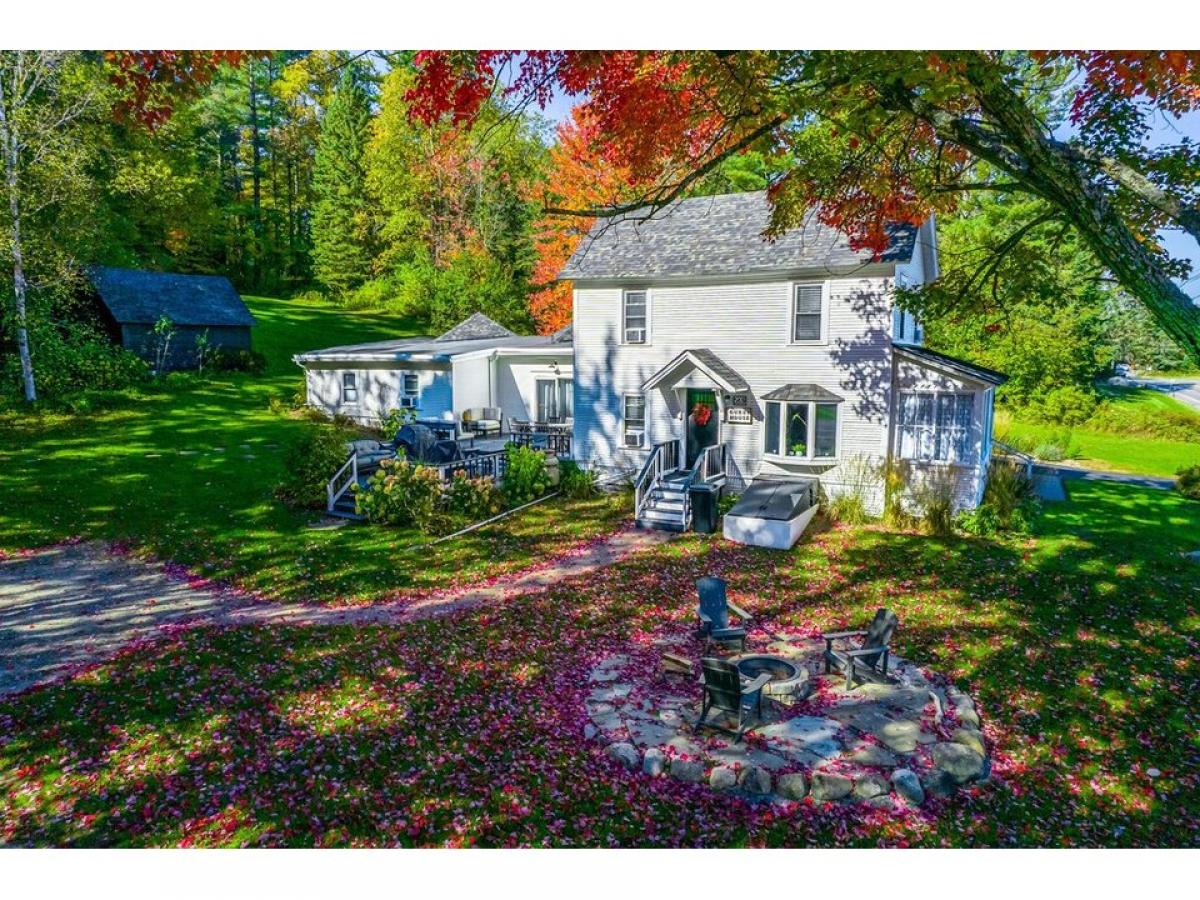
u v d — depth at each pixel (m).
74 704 8.91
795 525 16.91
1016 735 8.58
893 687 9.56
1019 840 6.73
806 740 8.16
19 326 25.80
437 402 28.59
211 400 30.44
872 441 19.14
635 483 21.58
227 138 60.88
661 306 21.62
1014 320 34.72
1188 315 6.90
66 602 12.59
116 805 6.90
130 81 8.53
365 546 16.23
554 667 10.23
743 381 20.47
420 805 6.99
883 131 10.35
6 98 25.19
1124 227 7.26
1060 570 14.68
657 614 12.42
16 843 6.35
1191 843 6.73
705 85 9.25
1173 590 13.52
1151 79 7.48
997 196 36.34
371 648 10.77
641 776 7.60
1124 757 8.16
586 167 31.38
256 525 17.36
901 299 13.81
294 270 60.97
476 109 8.73
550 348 27.12
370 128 53.34
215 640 11.00
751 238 20.89
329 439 21.19
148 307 32.47
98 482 19.55
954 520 17.84
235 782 7.30
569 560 15.62
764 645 11.10
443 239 51.91
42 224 27.06
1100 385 46.00
